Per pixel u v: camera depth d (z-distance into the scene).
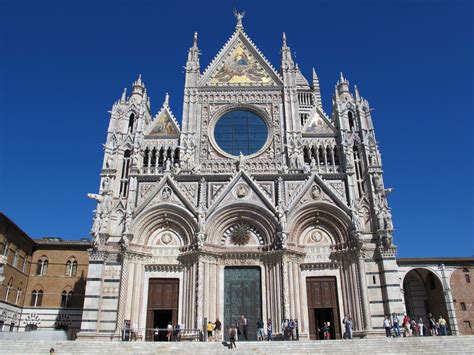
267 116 51.00
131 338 38.22
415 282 67.00
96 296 39.59
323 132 49.88
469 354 29.41
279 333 39.03
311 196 44.62
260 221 43.72
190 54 54.25
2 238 49.53
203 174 45.56
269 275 41.81
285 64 53.66
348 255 42.06
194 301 39.97
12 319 53.38
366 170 46.09
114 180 45.47
